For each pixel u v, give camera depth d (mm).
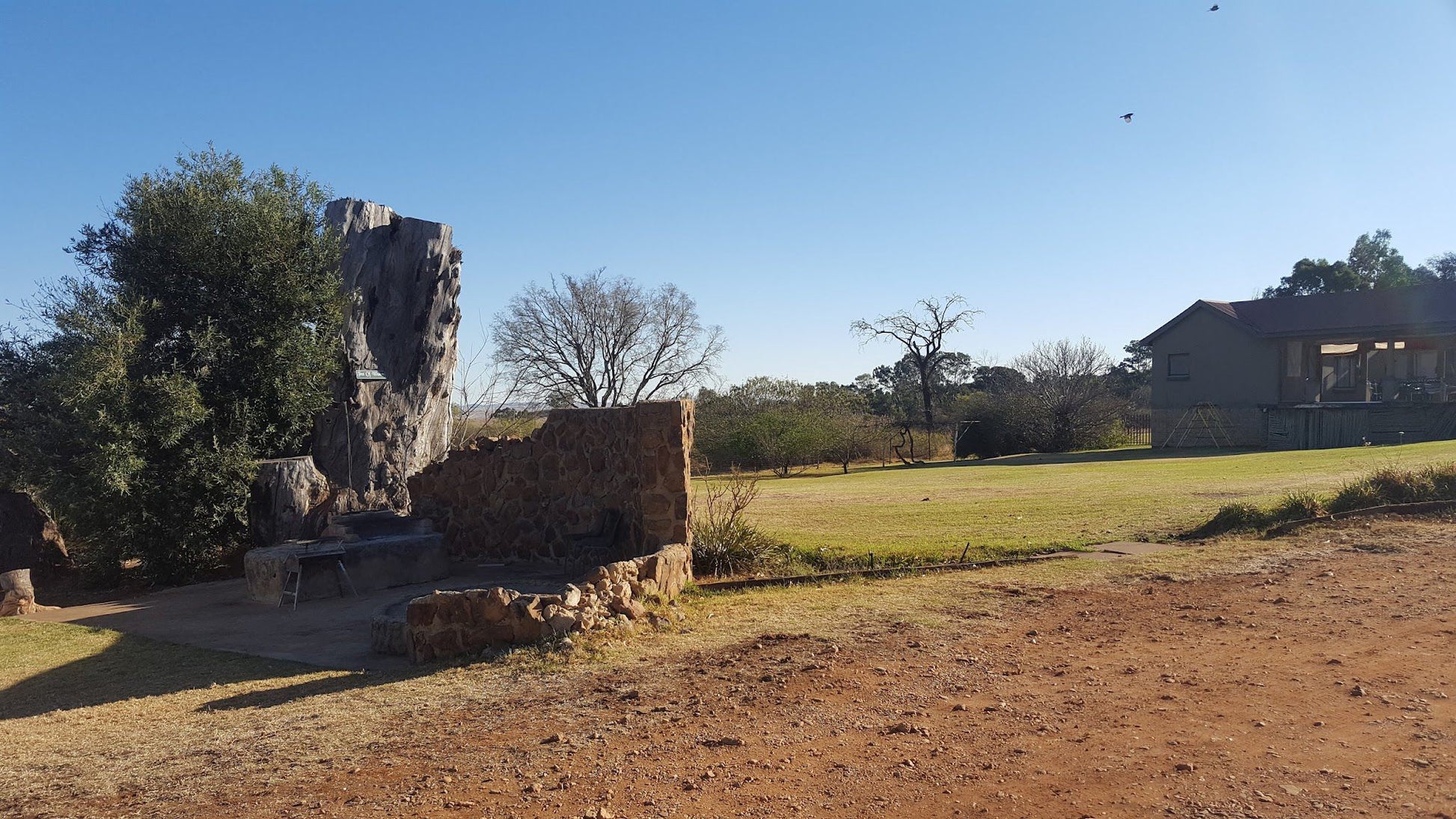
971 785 4531
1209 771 4496
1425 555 9797
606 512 12211
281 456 15648
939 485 23094
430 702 6449
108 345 13391
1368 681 5766
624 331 47031
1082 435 39500
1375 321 31562
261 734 5969
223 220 15062
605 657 7297
